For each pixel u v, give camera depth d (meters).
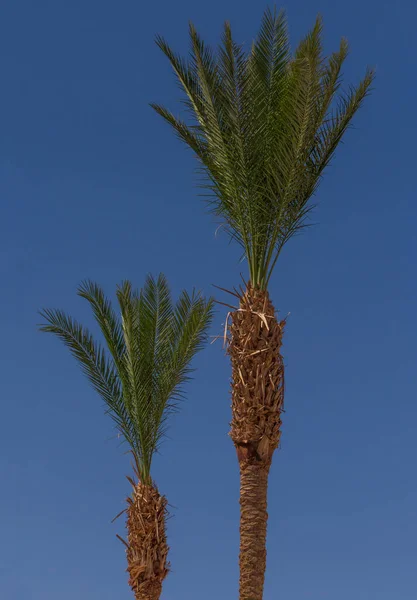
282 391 13.14
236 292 13.33
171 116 13.70
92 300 16.91
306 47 12.52
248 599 12.45
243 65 11.98
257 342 13.04
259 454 12.78
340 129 13.09
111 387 17.02
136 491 17.06
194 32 12.28
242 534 12.73
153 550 16.72
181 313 17.33
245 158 12.53
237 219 13.32
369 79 13.01
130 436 17.16
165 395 17.08
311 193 13.33
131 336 16.53
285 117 12.74
